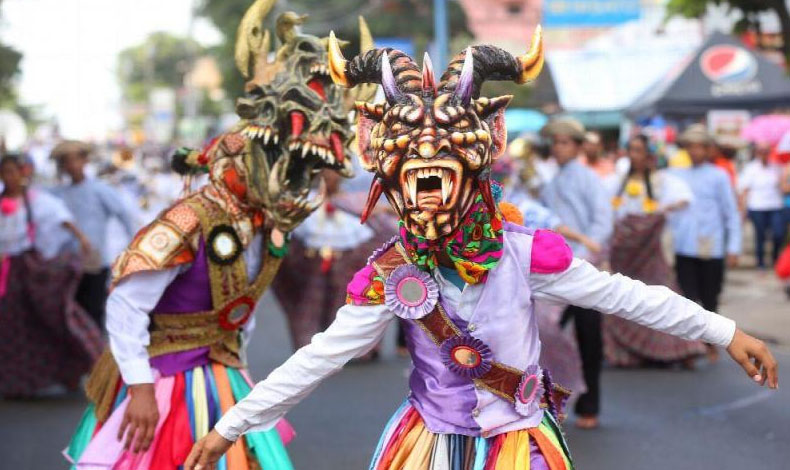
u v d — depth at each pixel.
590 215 7.72
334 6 35.56
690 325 2.98
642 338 9.20
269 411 3.09
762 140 15.62
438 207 2.77
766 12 15.70
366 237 9.81
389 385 8.71
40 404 8.25
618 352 9.33
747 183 15.73
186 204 3.96
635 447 6.61
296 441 6.89
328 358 3.04
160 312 4.01
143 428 3.85
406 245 2.96
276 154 3.99
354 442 6.86
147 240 3.87
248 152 3.97
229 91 43.53
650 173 9.24
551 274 2.99
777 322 11.06
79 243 9.55
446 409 3.03
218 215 3.96
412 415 3.11
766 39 21.23
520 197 7.29
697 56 18.56
